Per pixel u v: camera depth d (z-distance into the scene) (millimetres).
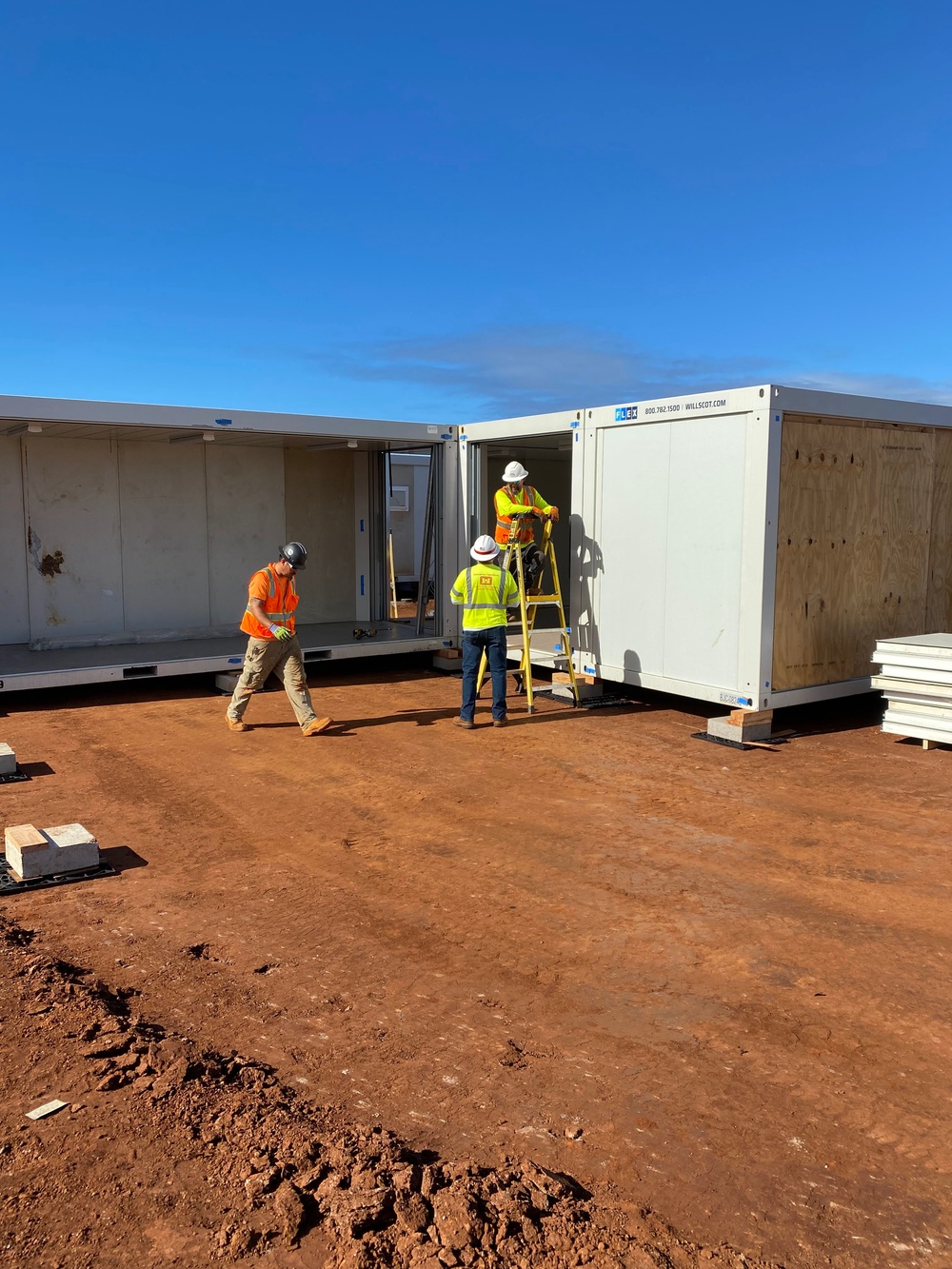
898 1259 2574
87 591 11961
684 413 8844
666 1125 3146
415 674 12203
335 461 13930
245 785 7062
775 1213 2732
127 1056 3324
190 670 10477
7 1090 3115
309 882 5246
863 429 8961
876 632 9359
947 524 10031
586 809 6543
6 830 5516
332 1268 2367
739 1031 3762
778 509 8297
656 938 4586
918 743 8461
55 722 9172
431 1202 2594
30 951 4312
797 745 8344
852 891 5156
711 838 5980
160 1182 2674
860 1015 3896
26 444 11414
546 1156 2969
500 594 8812
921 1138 3115
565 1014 3875
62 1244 2434
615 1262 2443
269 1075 3332
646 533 9375
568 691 10328
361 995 4000
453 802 6707
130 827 6129
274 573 8438
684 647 9055
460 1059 3518
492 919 4789
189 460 12625
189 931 4605
